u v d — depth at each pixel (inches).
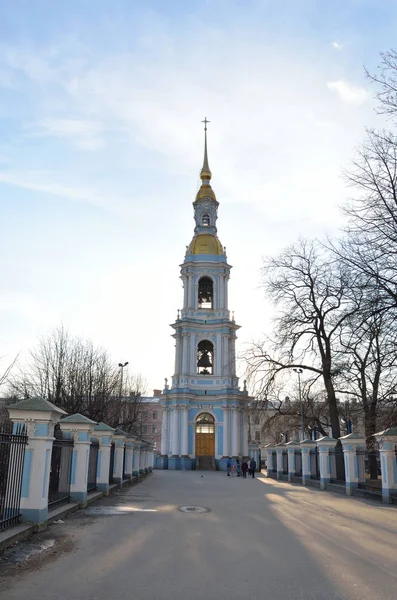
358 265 743.1
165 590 261.6
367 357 970.1
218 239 2485.2
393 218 696.4
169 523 485.4
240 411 2178.9
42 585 268.7
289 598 251.1
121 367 1514.5
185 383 2219.5
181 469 2097.7
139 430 1939.0
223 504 669.9
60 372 1312.7
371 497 742.5
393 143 703.7
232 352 2255.2
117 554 342.0
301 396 1258.0
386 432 700.0
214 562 323.0
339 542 390.9
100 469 758.5
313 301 1214.9
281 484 1141.7
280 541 394.0
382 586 272.1
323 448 976.9
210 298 2400.3
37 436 426.9
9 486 404.8
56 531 423.5
